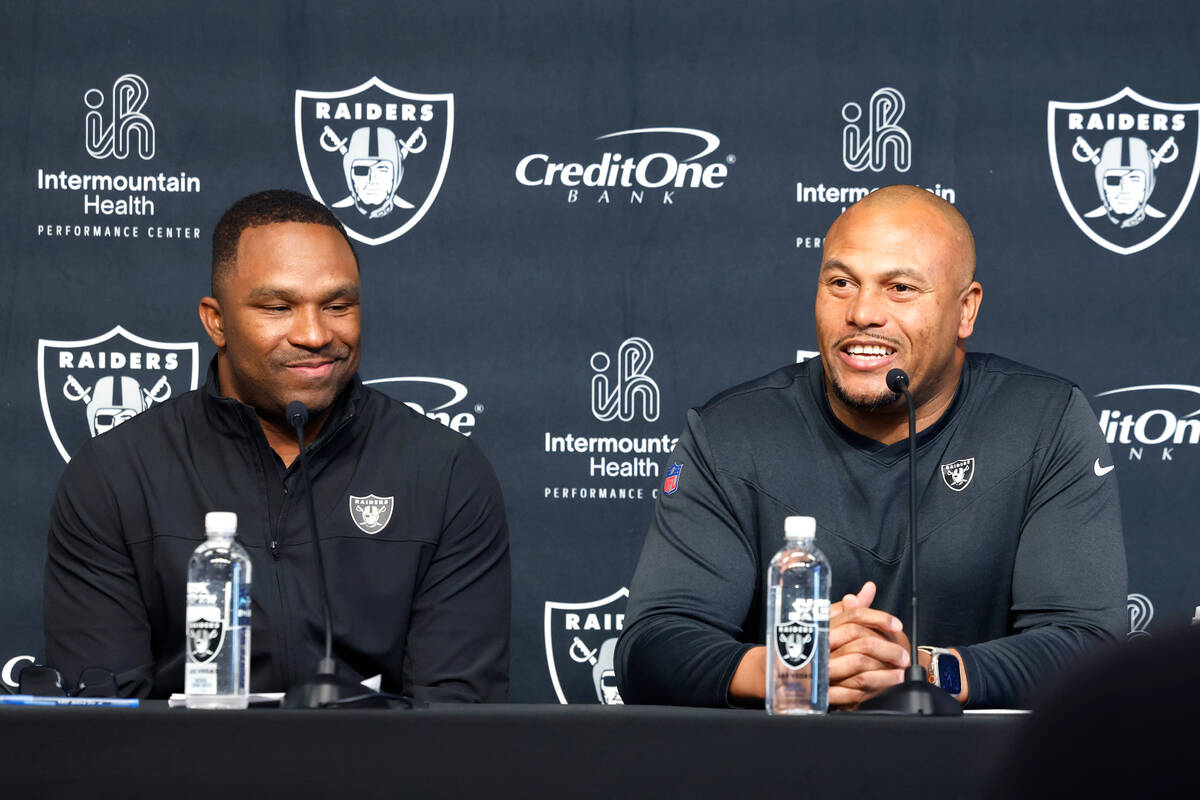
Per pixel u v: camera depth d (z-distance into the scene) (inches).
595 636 190.1
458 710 84.7
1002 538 138.0
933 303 135.1
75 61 188.9
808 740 77.7
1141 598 188.9
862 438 140.6
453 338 191.2
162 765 76.3
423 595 147.8
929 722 77.4
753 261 192.1
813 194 192.5
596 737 78.0
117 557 144.3
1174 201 192.4
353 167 191.3
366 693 94.9
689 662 115.5
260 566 142.2
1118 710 25.2
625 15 192.4
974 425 142.1
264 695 103.8
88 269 188.2
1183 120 192.4
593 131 192.2
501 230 191.9
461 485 150.2
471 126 192.1
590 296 191.6
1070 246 192.1
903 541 138.5
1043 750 25.9
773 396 147.1
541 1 192.4
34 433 186.7
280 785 76.6
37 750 76.1
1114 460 190.7
